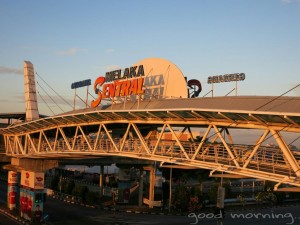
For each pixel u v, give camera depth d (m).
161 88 65.38
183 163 44.56
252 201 104.12
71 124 63.50
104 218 74.31
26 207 71.44
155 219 75.00
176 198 86.25
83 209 83.69
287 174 34.78
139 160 88.25
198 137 80.94
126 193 91.31
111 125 65.19
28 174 72.06
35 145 80.62
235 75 53.50
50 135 82.56
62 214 77.19
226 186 100.62
